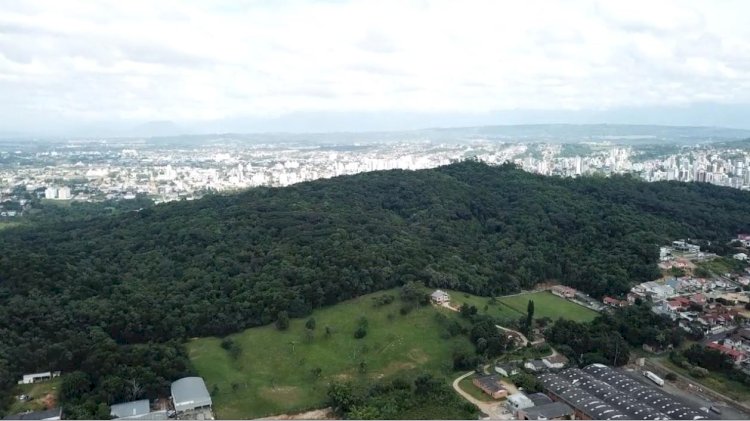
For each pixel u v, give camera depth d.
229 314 163.62
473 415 126.31
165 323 156.88
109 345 142.75
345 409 130.12
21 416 122.06
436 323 166.25
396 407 129.12
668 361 156.25
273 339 158.12
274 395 137.38
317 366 148.12
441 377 144.25
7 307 150.62
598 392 135.62
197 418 127.44
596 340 159.75
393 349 155.25
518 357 155.50
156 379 136.25
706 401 136.62
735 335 164.62
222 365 148.12
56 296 162.50
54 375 139.50
